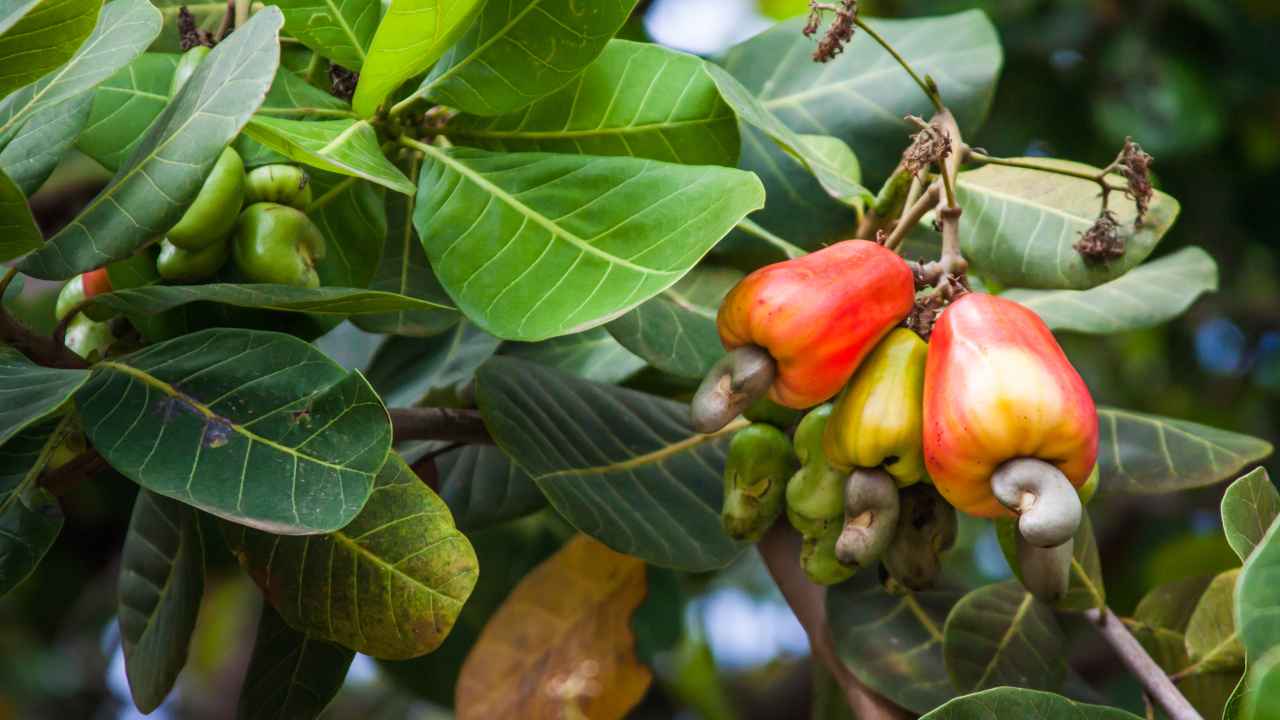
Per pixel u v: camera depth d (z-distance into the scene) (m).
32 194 1.10
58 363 1.11
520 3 1.12
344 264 1.19
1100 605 1.19
